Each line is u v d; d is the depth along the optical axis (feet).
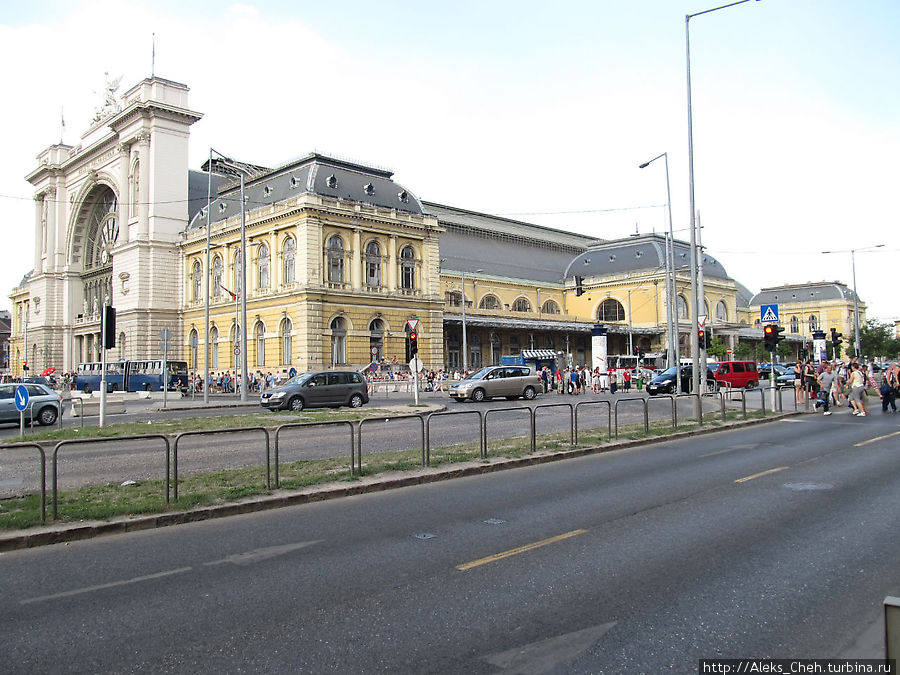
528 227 344.90
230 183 235.81
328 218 185.26
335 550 27.22
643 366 238.68
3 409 83.30
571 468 47.57
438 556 26.20
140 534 30.25
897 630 10.91
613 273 317.22
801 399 102.37
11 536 27.89
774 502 35.12
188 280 225.15
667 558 25.61
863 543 27.30
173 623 19.71
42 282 285.02
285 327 186.60
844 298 386.73
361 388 106.93
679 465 48.01
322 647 17.98
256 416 86.43
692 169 88.02
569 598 21.48
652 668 16.69
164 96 231.50
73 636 18.84
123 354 228.22
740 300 414.00
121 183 239.71
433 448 53.52
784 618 19.72
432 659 17.26
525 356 204.54
